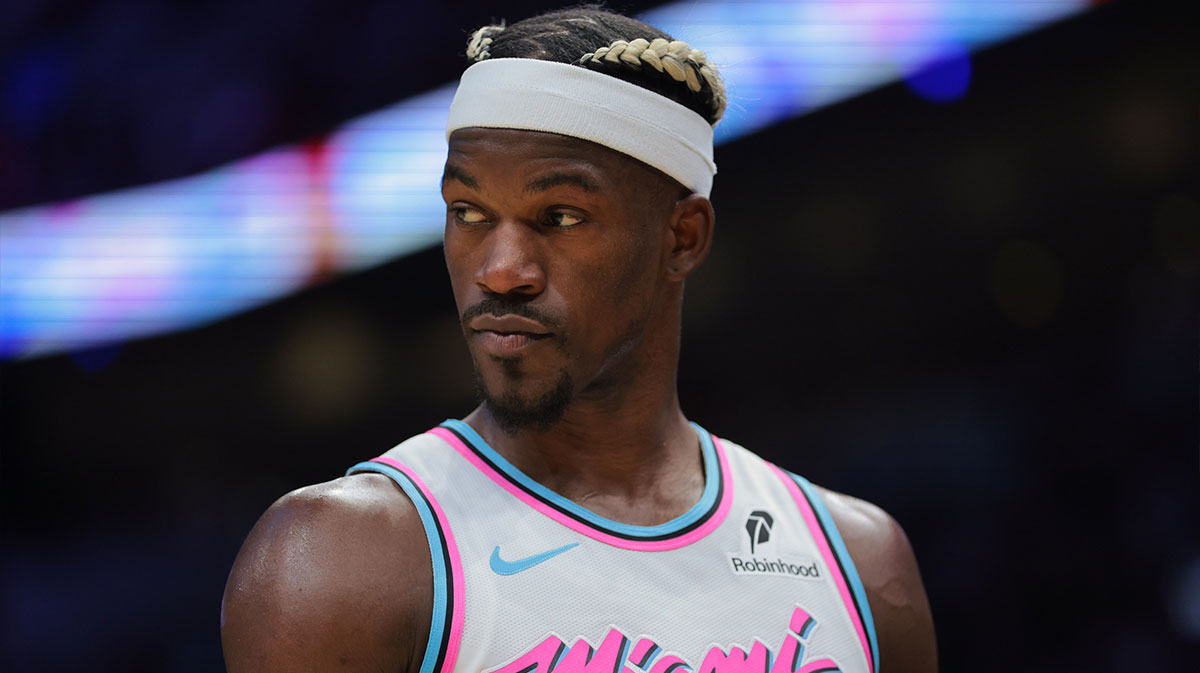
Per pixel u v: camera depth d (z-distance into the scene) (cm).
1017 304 3078
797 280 3250
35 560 3462
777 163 3111
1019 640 2455
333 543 515
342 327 3503
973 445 2836
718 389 3291
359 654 502
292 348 3541
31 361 3566
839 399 3212
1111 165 2945
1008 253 3080
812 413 3206
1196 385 2656
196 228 3164
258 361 3553
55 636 3077
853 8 2725
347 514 527
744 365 3288
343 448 3547
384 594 512
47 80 3180
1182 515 2469
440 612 520
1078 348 2962
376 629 507
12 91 3186
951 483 2803
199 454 3584
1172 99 2859
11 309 3209
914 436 2986
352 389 3519
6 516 3572
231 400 3572
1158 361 2725
